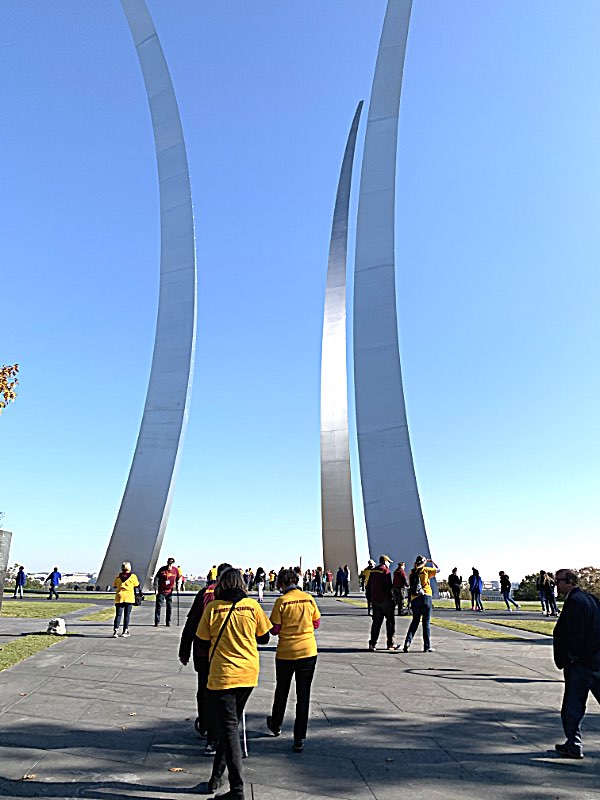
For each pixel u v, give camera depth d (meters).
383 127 28.53
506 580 23.42
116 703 6.99
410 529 23.70
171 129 30.61
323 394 32.12
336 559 30.16
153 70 31.36
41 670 8.88
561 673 9.27
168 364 28.17
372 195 27.75
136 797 4.30
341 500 30.61
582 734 6.25
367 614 19.02
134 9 32.03
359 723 6.38
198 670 5.47
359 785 4.62
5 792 4.34
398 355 25.58
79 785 4.51
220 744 4.50
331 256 34.69
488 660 10.48
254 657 4.63
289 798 4.34
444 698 7.55
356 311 26.47
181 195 29.91
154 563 26.59
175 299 28.95
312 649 5.62
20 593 26.61
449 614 20.50
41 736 5.68
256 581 25.19
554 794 4.47
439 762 5.18
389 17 29.69
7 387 15.73
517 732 6.07
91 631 13.70
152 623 15.95
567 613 5.50
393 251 26.84
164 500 26.52
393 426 24.83
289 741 5.77
